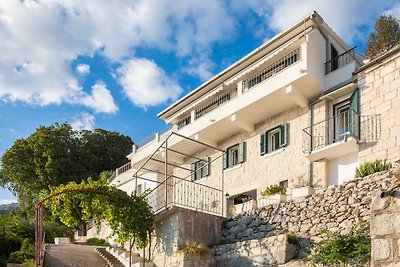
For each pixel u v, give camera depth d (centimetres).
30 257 2066
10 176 4103
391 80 1786
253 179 2298
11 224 2516
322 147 1947
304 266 1278
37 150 4125
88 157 4359
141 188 3039
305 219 1530
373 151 1783
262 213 1672
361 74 1908
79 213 1780
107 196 1697
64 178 4075
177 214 1642
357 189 1429
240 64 2388
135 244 1873
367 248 1172
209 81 2572
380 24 2995
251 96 2234
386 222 617
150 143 2995
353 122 1867
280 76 2111
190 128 2594
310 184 2017
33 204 3778
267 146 2272
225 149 2514
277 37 2194
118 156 4647
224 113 2373
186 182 2336
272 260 1385
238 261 1491
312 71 2042
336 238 1297
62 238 2619
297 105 2161
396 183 634
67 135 4378
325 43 2148
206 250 1557
